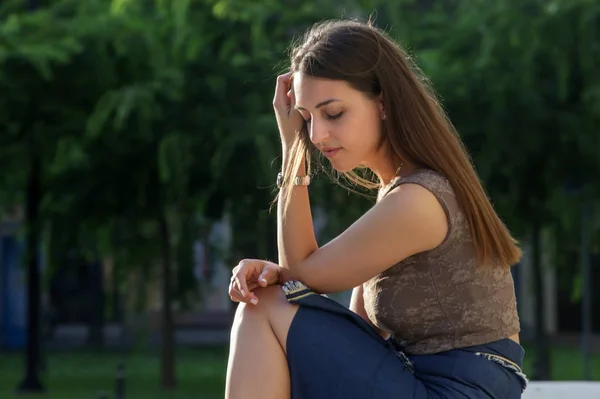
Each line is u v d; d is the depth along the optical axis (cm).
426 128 270
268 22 1266
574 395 371
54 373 1866
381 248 263
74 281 2523
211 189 1368
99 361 2116
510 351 272
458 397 260
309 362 254
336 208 1283
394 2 1284
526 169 1366
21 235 1541
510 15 1281
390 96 269
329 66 263
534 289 1499
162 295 1542
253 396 255
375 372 253
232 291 264
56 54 1285
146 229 1503
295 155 280
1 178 1505
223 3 1238
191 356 2202
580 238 1404
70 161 1394
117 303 1773
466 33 1386
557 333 2597
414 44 1396
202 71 1339
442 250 266
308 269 269
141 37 1342
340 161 274
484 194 274
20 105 1370
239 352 258
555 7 1232
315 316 258
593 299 2591
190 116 1323
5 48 1299
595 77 1262
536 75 1323
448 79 1320
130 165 1410
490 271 270
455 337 268
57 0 1479
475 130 1312
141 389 1573
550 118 1316
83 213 1458
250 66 1318
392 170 281
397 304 271
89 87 1364
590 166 1354
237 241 1390
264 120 1258
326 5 1262
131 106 1243
